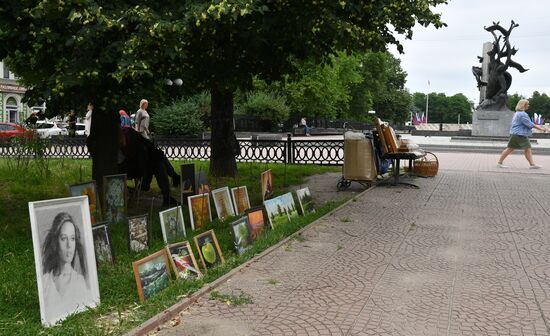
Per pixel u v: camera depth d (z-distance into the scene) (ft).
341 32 24.47
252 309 14.24
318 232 23.24
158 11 21.06
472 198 33.22
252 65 29.50
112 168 26.99
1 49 22.72
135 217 19.67
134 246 19.40
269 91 137.59
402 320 13.62
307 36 26.43
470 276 17.26
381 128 38.19
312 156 55.72
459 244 21.39
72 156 59.41
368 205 30.25
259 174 45.60
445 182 41.22
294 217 25.40
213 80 28.14
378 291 15.76
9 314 13.62
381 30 29.35
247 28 23.91
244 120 127.34
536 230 24.02
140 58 19.49
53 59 22.81
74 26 20.51
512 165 57.77
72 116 27.58
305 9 23.62
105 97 22.21
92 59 20.35
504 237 22.66
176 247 16.61
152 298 14.60
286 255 19.48
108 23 18.93
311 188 38.17
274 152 57.57
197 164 53.01
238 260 18.44
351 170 36.50
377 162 39.19
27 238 21.20
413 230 23.84
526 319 13.76
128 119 40.11
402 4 27.32
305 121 151.33
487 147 84.23
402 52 30.32
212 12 18.79
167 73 23.49
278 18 24.18
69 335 12.15
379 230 23.75
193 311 14.06
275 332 12.80
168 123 96.53
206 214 24.86
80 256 13.99
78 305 13.69
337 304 14.67
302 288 15.96
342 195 34.76
